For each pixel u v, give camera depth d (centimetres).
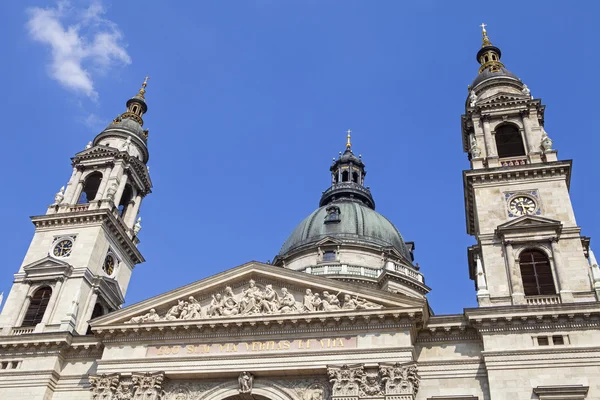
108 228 6500
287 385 4638
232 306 5012
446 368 4544
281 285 5106
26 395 5109
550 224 4994
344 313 4678
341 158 10744
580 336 4366
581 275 4756
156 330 4988
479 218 5288
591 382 4166
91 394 4828
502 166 5519
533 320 4472
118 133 7412
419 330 4706
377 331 4622
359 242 8500
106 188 6750
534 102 6044
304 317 4734
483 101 6191
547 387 4150
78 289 5872
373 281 7788
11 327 5675
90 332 5872
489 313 4531
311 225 9131
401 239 9244
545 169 5388
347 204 9419
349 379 4416
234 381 4750
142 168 7256
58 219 6438
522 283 4834
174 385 4819
